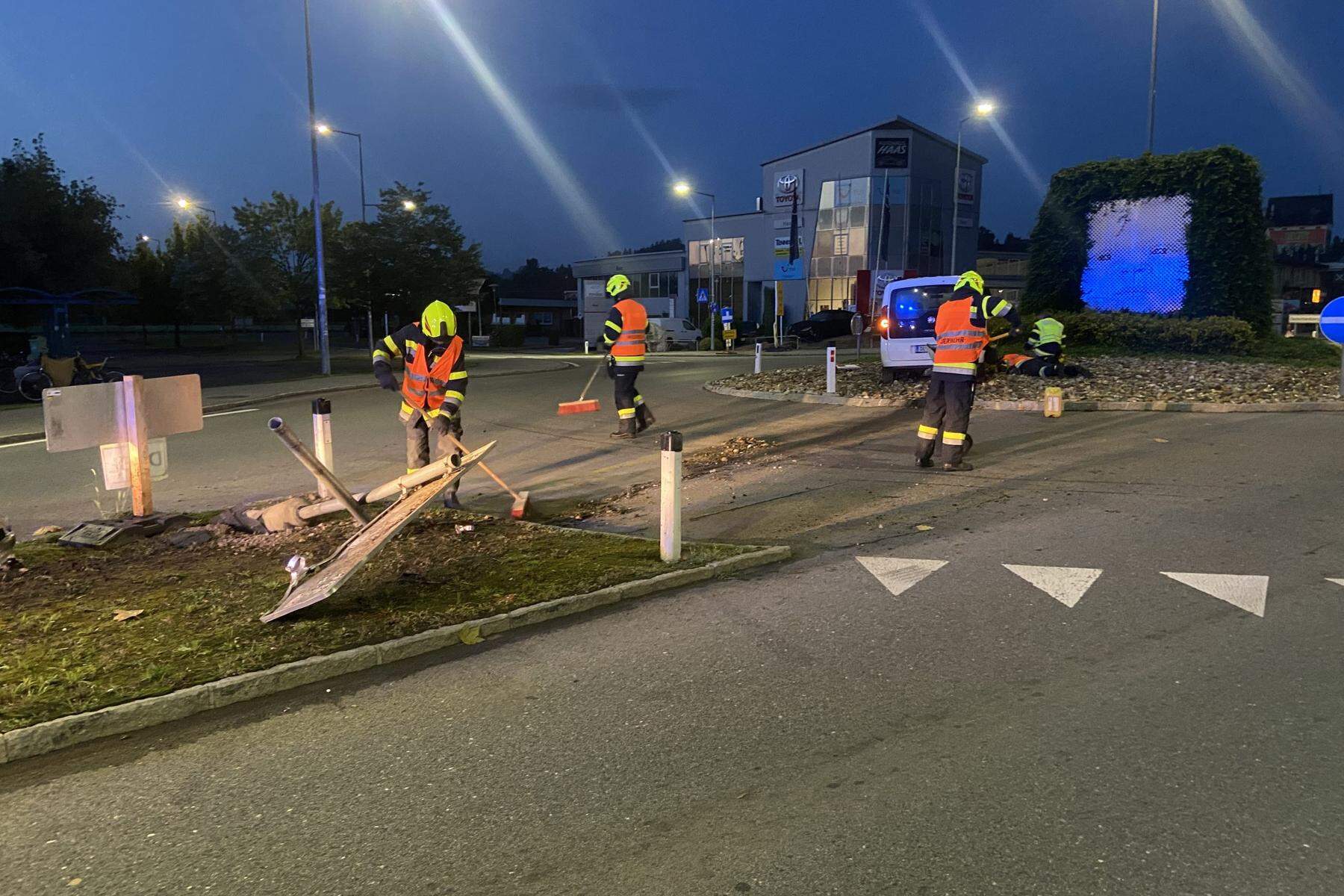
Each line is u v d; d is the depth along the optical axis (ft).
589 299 181.06
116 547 24.35
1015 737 12.25
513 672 15.26
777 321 137.90
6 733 12.70
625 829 10.47
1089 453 31.32
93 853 10.34
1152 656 14.74
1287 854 9.49
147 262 158.92
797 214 175.32
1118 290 62.18
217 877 9.82
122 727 13.43
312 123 86.38
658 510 27.02
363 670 15.57
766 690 14.12
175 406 27.58
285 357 125.49
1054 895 8.95
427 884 9.57
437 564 21.29
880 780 11.30
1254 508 23.36
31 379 66.03
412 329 27.04
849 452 34.12
